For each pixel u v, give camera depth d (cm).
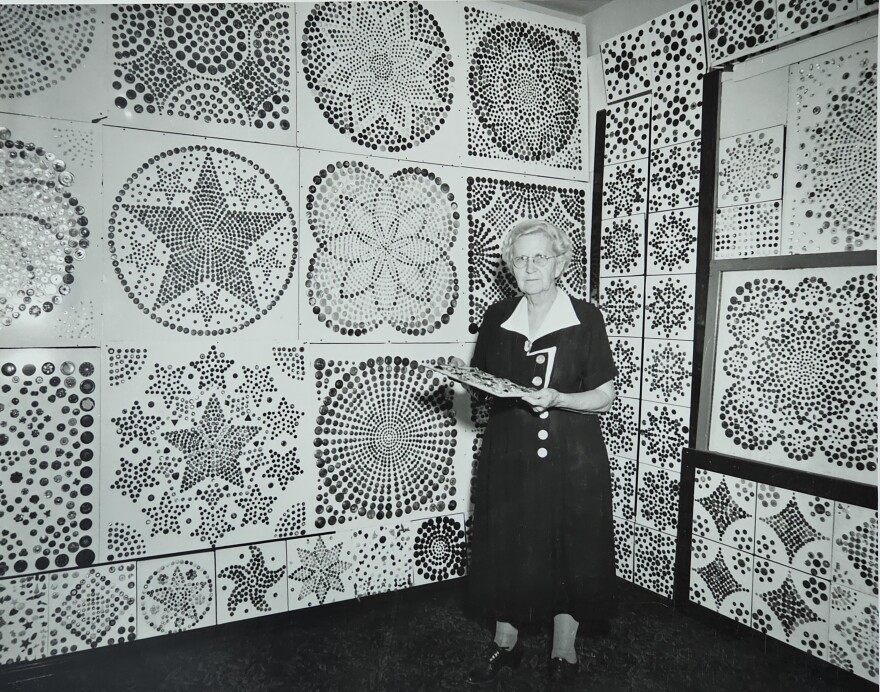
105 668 203
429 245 250
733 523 222
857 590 188
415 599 251
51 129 196
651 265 252
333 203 233
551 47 271
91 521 205
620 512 266
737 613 221
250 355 223
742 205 221
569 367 183
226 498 222
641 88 255
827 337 198
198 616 219
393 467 246
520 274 182
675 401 244
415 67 246
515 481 182
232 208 219
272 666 203
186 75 212
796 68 204
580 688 189
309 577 234
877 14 183
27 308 196
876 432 186
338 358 236
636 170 258
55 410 200
